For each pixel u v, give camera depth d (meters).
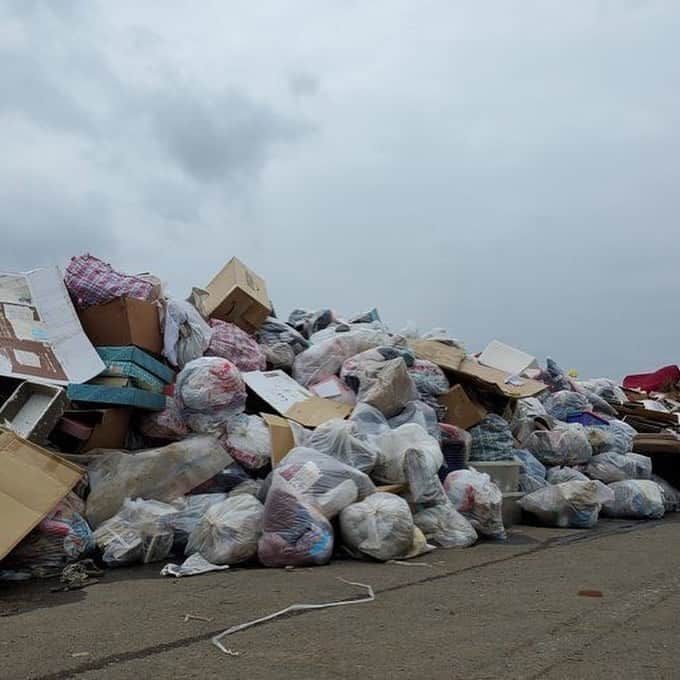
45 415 5.55
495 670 3.09
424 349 8.68
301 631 3.61
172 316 7.06
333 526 5.58
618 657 3.28
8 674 3.02
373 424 6.73
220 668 3.09
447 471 7.19
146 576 4.90
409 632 3.60
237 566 5.20
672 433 11.30
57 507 5.06
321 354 7.93
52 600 4.24
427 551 5.84
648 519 8.83
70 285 6.90
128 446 6.58
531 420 9.20
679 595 4.50
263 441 6.26
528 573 5.14
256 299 8.20
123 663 3.15
